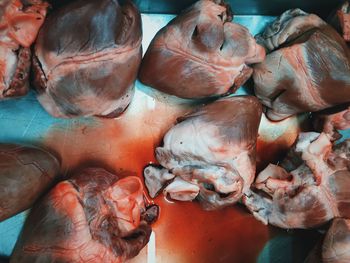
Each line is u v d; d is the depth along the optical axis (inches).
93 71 10.6
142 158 13.1
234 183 11.9
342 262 12.0
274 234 13.9
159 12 13.2
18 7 10.4
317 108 13.0
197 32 11.5
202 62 11.7
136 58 11.3
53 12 10.7
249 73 12.4
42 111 12.5
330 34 12.3
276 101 13.0
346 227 12.2
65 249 10.9
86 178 11.6
